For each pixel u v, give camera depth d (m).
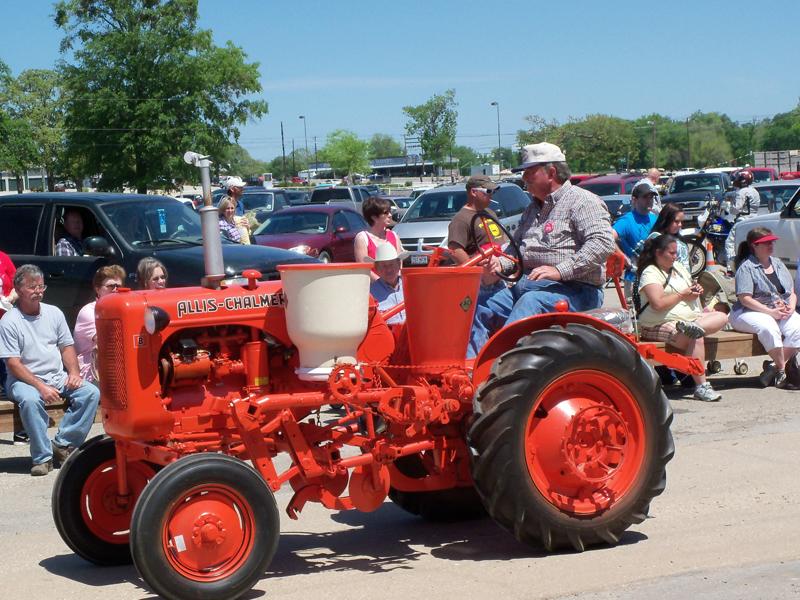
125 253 10.62
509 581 4.78
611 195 27.28
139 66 46.62
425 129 81.00
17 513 6.51
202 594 4.50
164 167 46.72
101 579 5.14
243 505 4.64
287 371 5.16
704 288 10.02
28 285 7.52
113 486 5.36
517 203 18.55
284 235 20.39
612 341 5.26
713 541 5.31
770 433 7.84
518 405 5.02
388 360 5.40
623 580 4.73
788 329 9.60
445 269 5.20
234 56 48.06
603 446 5.25
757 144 107.12
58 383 7.71
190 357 4.93
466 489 5.94
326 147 109.25
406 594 4.64
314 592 4.72
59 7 46.94
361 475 5.15
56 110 59.47
